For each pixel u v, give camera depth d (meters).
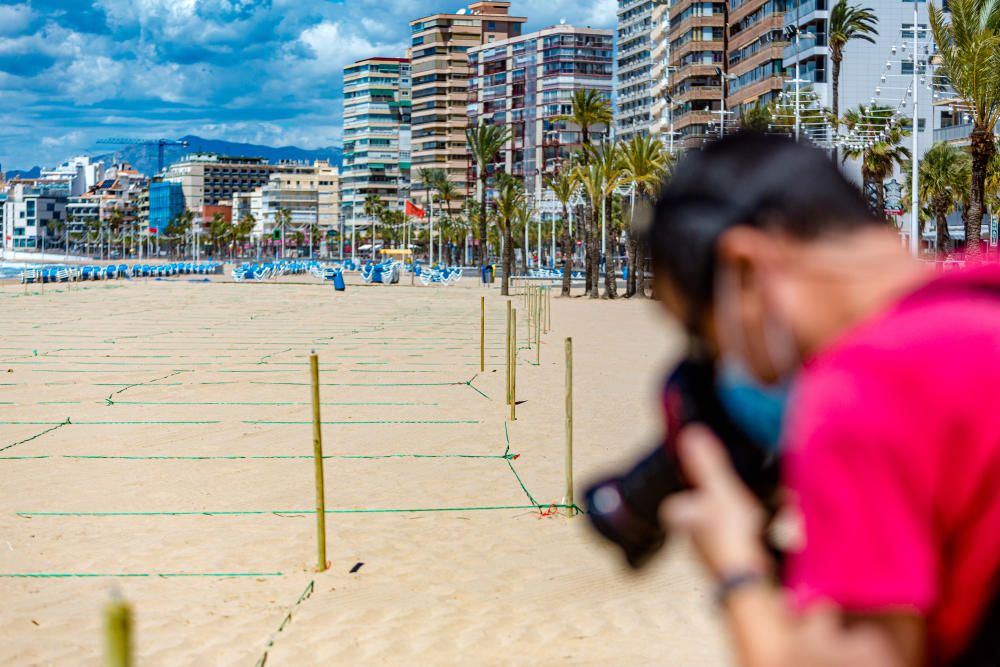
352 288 69.25
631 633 6.04
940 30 31.19
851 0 71.88
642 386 17.52
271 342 26.39
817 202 1.12
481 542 8.04
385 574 7.25
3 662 5.69
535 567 7.35
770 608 1.05
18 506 9.23
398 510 9.05
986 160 31.09
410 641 5.99
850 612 0.97
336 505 9.28
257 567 7.43
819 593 0.99
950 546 1.02
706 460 1.16
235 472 10.71
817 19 75.19
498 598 6.71
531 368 20.34
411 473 10.64
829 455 1.00
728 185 1.14
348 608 6.54
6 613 6.46
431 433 13.08
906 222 62.16
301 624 6.27
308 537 8.21
